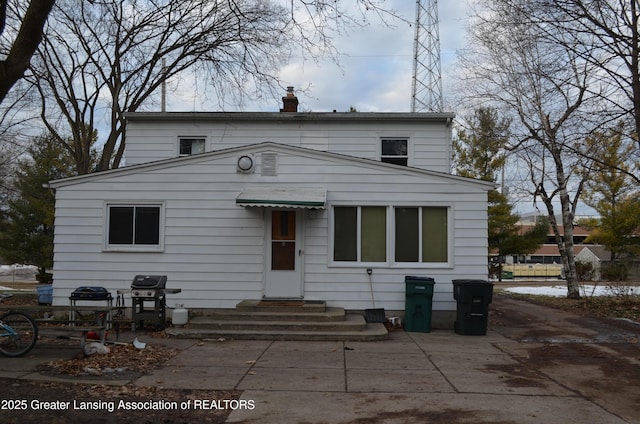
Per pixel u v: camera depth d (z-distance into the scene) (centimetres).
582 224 3206
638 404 684
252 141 1706
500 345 1076
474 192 1292
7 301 1783
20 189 3153
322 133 1700
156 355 929
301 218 1302
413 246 1299
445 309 1279
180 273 1301
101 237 1309
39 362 852
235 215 1309
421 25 3306
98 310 949
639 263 2169
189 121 1712
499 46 1900
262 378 787
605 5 1289
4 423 577
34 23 782
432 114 1648
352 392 719
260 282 1295
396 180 1302
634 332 1221
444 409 650
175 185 1316
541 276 4866
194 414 623
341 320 1189
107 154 2038
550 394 724
